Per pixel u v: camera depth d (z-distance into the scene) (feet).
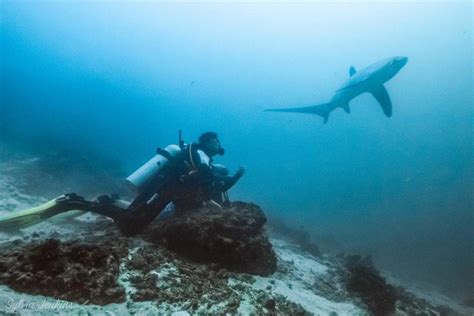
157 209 15.14
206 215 14.42
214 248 13.20
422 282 37.86
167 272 10.78
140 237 14.97
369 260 26.53
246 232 14.16
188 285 10.09
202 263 13.12
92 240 13.11
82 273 8.36
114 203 16.08
